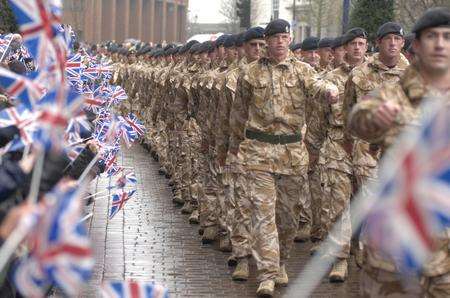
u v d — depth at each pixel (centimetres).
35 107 498
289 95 933
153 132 2116
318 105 995
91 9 8088
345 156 1039
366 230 586
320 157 1073
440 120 494
